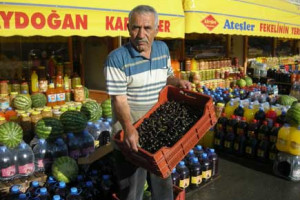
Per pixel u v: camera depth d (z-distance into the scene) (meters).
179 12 5.45
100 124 4.77
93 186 3.56
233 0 6.90
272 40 14.05
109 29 4.36
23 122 4.62
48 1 3.74
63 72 6.61
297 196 4.35
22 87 5.70
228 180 4.78
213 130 5.85
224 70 9.87
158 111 2.98
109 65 2.66
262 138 5.34
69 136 4.14
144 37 2.58
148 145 2.67
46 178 3.76
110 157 4.12
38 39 6.66
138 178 3.04
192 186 4.41
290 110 4.70
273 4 8.77
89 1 4.11
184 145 2.61
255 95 7.60
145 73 2.76
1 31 3.48
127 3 4.56
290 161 4.71
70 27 3.95
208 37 10.27
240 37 11.28
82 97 5.88
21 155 3.63
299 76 10.55
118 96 2.67
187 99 3.06
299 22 10.09
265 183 4.71
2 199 3.39
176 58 9.02
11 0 3.49
